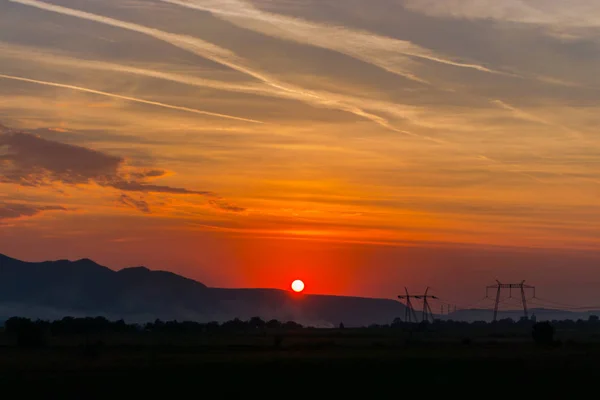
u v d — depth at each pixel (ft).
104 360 499.10
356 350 642.63
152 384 374.63
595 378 415.23
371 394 354.74
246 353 586.45
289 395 348.59
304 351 625.00
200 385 373.20
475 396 352.69
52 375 399.44
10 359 508.94
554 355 571.28
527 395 357.20
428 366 464.65
